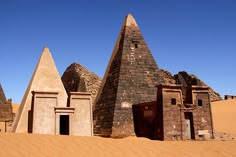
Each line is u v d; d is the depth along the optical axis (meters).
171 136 22.05
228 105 60.28
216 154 12.86
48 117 22.61
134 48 31.23
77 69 41.59
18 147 10.82
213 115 52.56
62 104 27.66
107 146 12.34
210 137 23.30
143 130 25.67
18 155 9.98
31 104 23.50
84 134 23.48
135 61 30.44
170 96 22.77
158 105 22.94
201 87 23.92
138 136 26.08
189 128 22.94
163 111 22.23
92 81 41.38
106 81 31.30
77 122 23.47
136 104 27.58
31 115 22.94
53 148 11.17
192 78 49.06
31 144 11.35
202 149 13.75
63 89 28.34
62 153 10.73
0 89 44.22
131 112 27.47
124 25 32.81
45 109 22.69
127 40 31.45
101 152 11.40
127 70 29.55
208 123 23.52
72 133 23.06
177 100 22.92
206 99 23.98
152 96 29.42
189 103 23.69
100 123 28.62
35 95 22.70
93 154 11.04
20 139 11.90
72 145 11.85
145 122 25.62
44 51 29.25
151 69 30.84
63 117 25.20
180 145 14.45
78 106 23.84
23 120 25.03
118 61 30.47
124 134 26.31
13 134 12.78
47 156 10.22
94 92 40.72
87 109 24.11
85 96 24.28
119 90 28.16
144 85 29.55
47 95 22.95
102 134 27.50
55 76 28.55
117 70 29.80
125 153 11.64
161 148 13.20
